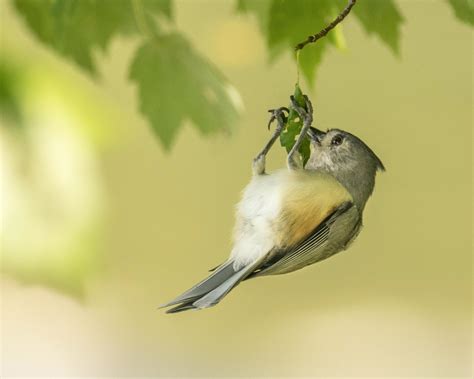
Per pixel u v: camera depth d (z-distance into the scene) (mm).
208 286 4652
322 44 4703
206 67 4648
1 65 4488
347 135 4730
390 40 4715
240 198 4688
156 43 4645
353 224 4691
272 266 4672
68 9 4617
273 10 4695
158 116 4648
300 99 4684
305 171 4688
